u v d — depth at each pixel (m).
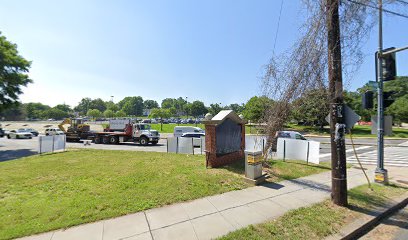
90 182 6.87
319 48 6.14
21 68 21.67
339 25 5.20
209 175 7.43
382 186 6.80
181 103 134.88
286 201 5.38
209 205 5.08
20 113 103.00
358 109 41.16
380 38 7.27
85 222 4.21
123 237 3.72
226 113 9.22
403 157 13.87
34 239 3.63
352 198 5.68
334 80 5.16
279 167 8.91
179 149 14.81
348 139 26.47
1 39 20.80
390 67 6.98
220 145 8.95
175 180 6.88
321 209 4.94
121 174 7.83
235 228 4.03
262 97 8.48
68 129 27.77
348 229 4.14
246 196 5.68
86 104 137.38
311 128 38.38
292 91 7.28
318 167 9.30
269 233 3.89
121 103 143.12
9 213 4.58
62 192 5.95
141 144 22.94
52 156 12.83
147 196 5.56
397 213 5.19
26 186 6.54
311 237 3.82
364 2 5.46
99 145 22.70
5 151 17.03
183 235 3.79
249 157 6.86
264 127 8.52
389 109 45.44
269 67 7.73
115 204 5.05
